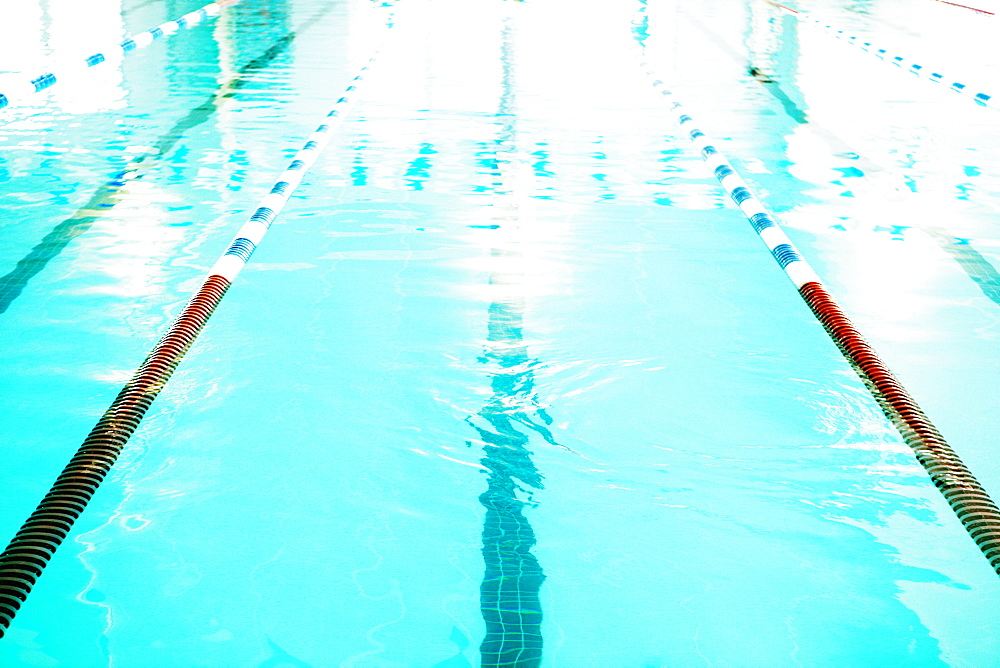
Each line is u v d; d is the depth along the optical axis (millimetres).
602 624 1295
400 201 3162
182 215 2965
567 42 6898
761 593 1354
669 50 6613
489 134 4098
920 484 1602
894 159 3775
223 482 1594
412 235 2830
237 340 2109
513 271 2557
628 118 4477
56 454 1666
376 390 1907
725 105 4809
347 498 1562
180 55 6125
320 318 2234
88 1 8922
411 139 3984
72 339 2098
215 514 1508
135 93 4887
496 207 3113
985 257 2680
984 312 2307
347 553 1429
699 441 1742
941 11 9273
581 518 1524
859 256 2691
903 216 3061
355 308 2295
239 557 1410
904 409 1825
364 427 1772
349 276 2496
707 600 1341
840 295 2408
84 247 2672
